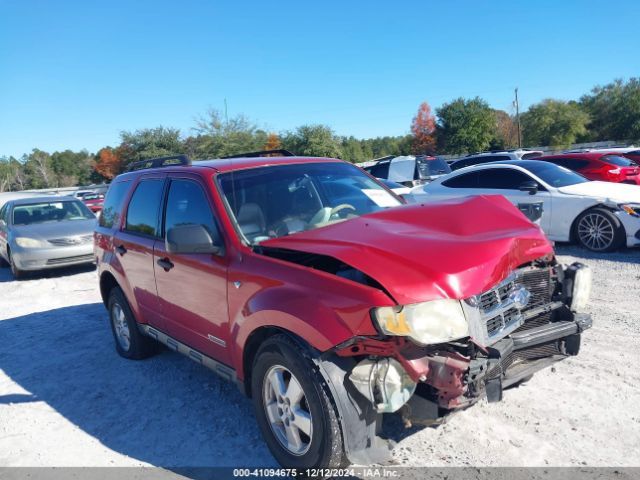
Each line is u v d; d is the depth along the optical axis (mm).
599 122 61438
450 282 2695
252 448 3486
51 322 7113
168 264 4180
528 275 3275
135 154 55594
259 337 3297
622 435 3273
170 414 4086
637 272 7027
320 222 3898
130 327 5148
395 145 105375
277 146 51000
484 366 2713
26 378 5141
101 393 4602
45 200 12156
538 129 57844
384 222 3436
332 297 2777
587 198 8469
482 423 3502
